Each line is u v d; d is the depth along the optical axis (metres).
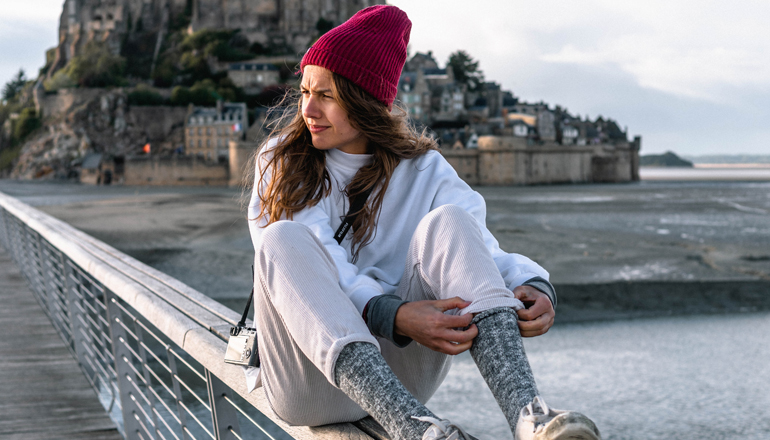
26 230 6.71
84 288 3.90
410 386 1.40
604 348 17.83
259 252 1.18
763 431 11.47
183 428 2.19
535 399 0.97
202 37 123.25
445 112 116.75
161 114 114.25
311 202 1.39
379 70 1.34
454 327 1.10
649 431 11.62
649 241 44.47
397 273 1.41
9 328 5.49
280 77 113.44
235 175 99.94
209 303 2.04
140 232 47.84
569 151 116.00
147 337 9.15
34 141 121.00
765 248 41.25
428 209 1.44
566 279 29.88
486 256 1.19
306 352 1.12
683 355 17.05
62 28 136.50
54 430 3.45
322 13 125.38
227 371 1.51
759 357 16.94
